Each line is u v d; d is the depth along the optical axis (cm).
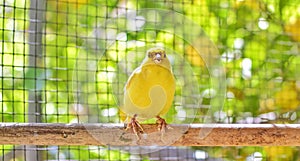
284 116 197
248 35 202
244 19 202
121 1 192
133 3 193
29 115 174
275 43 202
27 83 183
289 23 202
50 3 190
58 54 192
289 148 193
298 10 202
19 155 180
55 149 173
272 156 193
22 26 186
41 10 177
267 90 199
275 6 203
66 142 144
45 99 177
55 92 183
